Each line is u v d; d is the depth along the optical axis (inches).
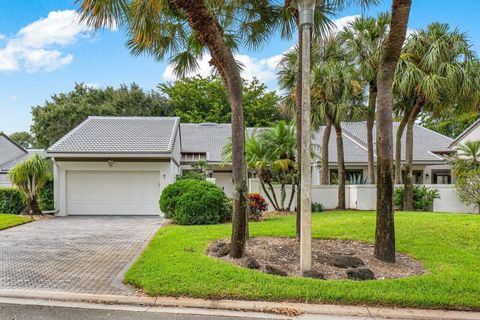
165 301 195.6
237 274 222.2
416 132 999.6
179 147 824.9
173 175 657.0
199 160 824.3
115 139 657.0
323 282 211.8
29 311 184.7
